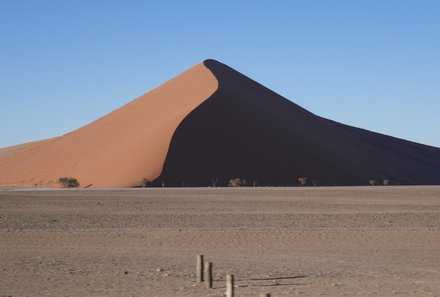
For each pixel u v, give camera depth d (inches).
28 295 588.4
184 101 4500.5
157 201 1860.2
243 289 623.5
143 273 715.4
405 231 1131.9
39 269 740.7
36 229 1162.0
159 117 4387.3
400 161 5251.0
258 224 1244.5
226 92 4441.4
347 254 880.9
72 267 757.9
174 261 810.8
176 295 587.2
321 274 716.7
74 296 583.8
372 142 5684.1
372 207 1683.1
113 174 3580.2
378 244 977.5
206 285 631.2
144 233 1103.6
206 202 1820.9
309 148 4205.2
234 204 1750.7
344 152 4554.6
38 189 2999.5
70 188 3191.4
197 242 999.0
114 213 1486.2
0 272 718.5
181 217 1381.6
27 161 4817.9
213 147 3794.3
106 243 989.2
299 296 585.0
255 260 823.7
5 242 996.6
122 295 587.5
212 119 4037.9
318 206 1701.5
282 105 5078.7
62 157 4431.6
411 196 2139.5
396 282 666.8
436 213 1501.0
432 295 591.2
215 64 5334.6
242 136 3983.8
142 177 3449.8
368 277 699.4
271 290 618.5
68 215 1435.8
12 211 1542.8
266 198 2003.0
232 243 987.9
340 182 3956.7
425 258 847.7
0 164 5191.9
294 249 928.3
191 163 3617.1
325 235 1073.5
